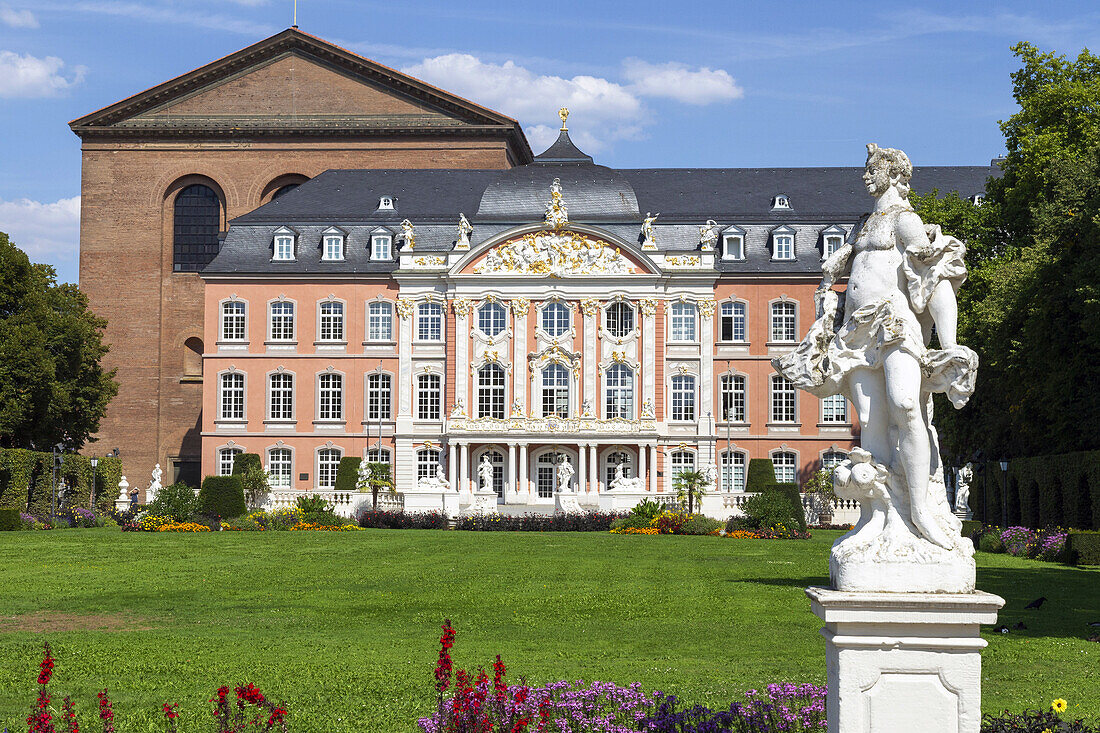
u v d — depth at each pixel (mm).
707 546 50344
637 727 13961
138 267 100562
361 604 29516
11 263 72625
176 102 101938
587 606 28891
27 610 28422
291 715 16344
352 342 90562
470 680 13367
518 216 91562
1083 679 18906
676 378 89500
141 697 17953
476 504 72688
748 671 19672
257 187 101062
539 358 88688
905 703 9375
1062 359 51656
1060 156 58219
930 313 10445
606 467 87375
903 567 9625
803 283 89500
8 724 16047
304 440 90250
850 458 10227
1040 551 44656
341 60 101438
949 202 70188
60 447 78125
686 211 93625
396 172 98500
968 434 66250
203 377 91062
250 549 47250
